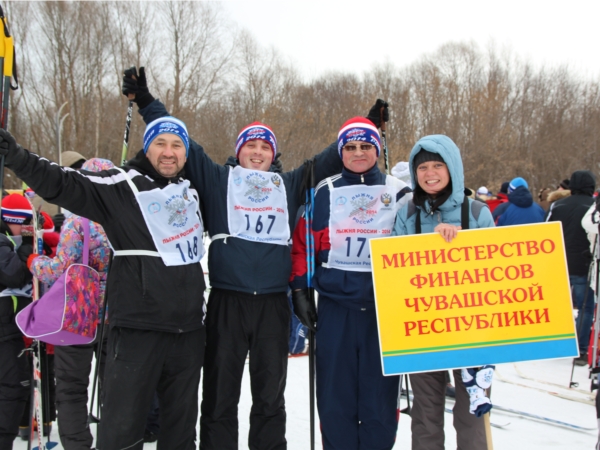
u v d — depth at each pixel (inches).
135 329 95.0
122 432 92.5
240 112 789.9
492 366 98.0
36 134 834.8
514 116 1237.7
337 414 105.5
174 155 101.9
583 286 213.3
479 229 99.7
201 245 106.0
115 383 93.2
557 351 98.1
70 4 864.9
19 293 117.7
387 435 105.4
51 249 136.5
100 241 115.6
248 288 104.7
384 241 99.7
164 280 96.1
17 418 115.3
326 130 786.2
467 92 1181.7
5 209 128.5
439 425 102.0
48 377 136.3
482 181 996.6
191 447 101.2
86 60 860.6
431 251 99.4
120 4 870.4
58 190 90.4
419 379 102.9
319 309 111.0
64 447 115.2
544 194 410.3
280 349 107.8
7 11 840.3
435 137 102.5
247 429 138.6
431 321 98.4
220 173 112.6
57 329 104.3
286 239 111.0
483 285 98.9
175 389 99.3
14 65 101.3
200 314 101.5
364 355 105.7
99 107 820.0
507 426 142.8
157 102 118.1
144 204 97.4
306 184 113.2
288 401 161.9
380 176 115.3
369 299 105.6
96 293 112.6
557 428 141.9
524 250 99.6
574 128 1218.6
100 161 125.3
